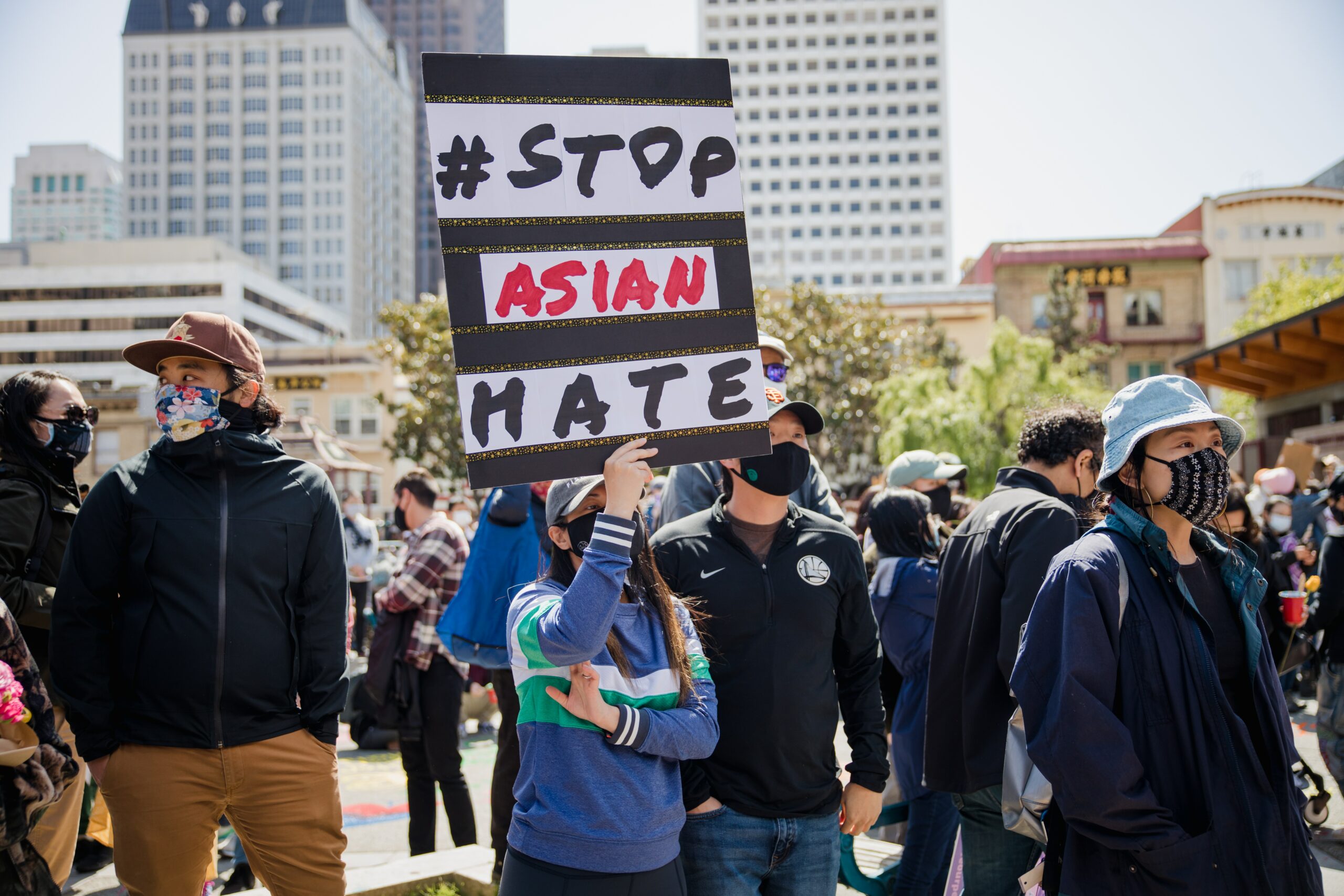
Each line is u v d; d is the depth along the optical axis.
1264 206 47.19
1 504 3.47
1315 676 7.97
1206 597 2.50
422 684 4.84
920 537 4.41
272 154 138.00
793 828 2.73
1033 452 3.52
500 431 2.40
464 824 4.79
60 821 3.48
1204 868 2.17
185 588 2.85
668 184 2.61
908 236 129.12
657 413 2.53
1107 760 2.20
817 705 2.78
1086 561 2.40
